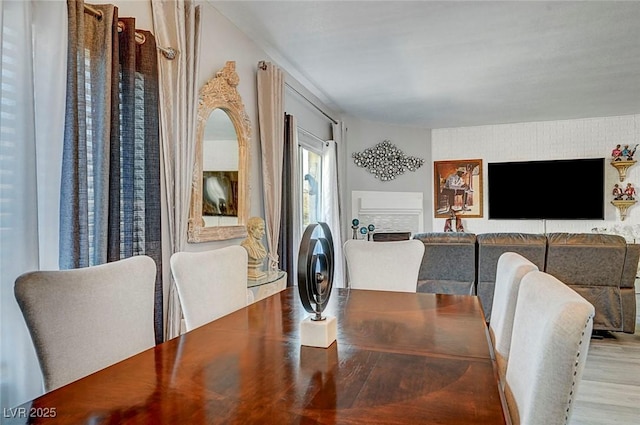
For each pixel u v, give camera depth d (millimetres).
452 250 3566
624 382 2688
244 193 3020
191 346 1273
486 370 1067
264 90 3328
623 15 2857
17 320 1417
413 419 813
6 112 1403
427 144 6617
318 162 5227
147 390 959
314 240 1292
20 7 1440
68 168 1595
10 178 1410
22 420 822
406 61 3719
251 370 1076
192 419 822
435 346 1263
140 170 2025
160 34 2221
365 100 5004
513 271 1404
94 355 1229
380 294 2059
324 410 854
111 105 1797
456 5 2709
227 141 2865
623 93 4734
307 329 1269
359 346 1266
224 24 2895
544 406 775
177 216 2277
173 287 2262
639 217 5754
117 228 1822
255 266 2646
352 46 3385
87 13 1740
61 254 1585
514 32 3121
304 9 2762
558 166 6016
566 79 4238
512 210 6250
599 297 3424
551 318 806
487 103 5152
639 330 3811
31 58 1469
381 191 6336
